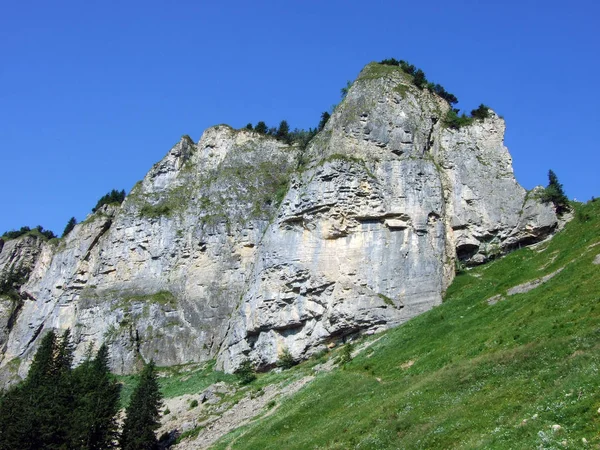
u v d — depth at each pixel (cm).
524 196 9600
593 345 3738
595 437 2616
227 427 6581
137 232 11844
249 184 11700
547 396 3244
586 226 7650
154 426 7038
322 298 8481
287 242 8944
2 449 6397
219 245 11044
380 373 5866
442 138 10019
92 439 6788
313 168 9169
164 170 12600
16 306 14200
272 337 8694
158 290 11144
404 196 8825
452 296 8269
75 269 12581
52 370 8844
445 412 3891
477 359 4588
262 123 12925
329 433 4672
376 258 8500
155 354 10319
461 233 9356
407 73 10538
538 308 5125
